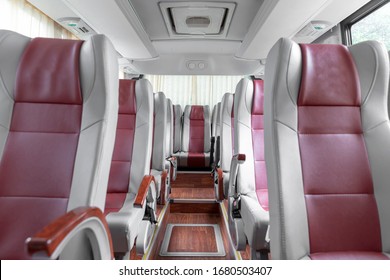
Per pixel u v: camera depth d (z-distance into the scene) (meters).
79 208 0.59
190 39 2.61
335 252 0.79
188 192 3.52
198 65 2.99
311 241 0.79
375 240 0.82
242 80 1.67
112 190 1.58
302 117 0.86
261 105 1.67
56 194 0.80
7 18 1.76
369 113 0.88
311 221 0.80
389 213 0.82
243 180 1.55
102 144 0.80
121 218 1.17
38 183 0.81
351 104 0.89
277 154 0.80
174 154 4.07
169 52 2.88
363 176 0.86
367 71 0.89
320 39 2.50
